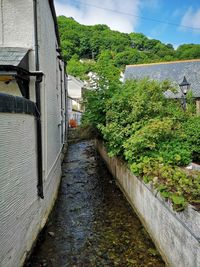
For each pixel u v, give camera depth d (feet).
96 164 53.47
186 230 13.99
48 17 31.58
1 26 23.22
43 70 25.80
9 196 14.56
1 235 13.19
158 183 18.71
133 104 30.22
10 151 14.94
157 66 92.53
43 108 24.79
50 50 33.24
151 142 25.50
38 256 19.20
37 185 21.90
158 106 30.07
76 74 183.42
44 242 21.31
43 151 24.21
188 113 34.19
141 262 18.31
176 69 89.40
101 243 21.15
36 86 22.98
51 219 25.98
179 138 27.84
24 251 17.21
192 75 85.61
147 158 24.31
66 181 40.83
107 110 34.55
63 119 64.95
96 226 24.29
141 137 25.32
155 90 33.17
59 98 49.62
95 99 44.98
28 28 23.34
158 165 22.57
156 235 19.76
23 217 17.17
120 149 31.42
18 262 15.81
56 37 44.88
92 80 46.88
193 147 28.25
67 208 29.09
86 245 20.85
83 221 25.49
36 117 22.20
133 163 25.11
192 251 13.20
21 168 17.07
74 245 20.89
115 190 35.47
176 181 17.74
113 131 31.32
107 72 46.52
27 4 23.29
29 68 23.20
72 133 94.12
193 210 13.21
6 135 14.33
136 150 25.75
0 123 13.48
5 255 13.66
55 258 18.99
